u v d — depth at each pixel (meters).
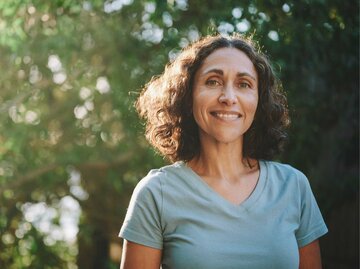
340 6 5.08
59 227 7.25
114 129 6.62
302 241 2.16
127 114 6.07
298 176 2.18
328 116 6.25
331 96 6.18
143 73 5.99
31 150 6.61
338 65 5.81
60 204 7.34
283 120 2.26
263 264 2.00
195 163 2.18
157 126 2.27
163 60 5.84
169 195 2.06
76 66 6.29
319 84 6.10
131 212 2.09
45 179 6.86
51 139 6.77
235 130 2.07
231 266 1.98
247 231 2.02
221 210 2.03
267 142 2.24
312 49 5.57
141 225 2.06
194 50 2.14
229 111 2.06
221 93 2.06
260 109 2.21
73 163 6.59
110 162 6.61
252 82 2.10
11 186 6.68
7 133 6.31
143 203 2.07
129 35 6.01
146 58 6.05
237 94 2.07
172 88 2.20
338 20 5.14
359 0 5.10
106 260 8.17
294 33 5.08
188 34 5.79
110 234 7.88
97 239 8.10
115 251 8.47
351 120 6.38
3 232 7.10
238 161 2.15
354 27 5.24
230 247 1.99
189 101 2.17
